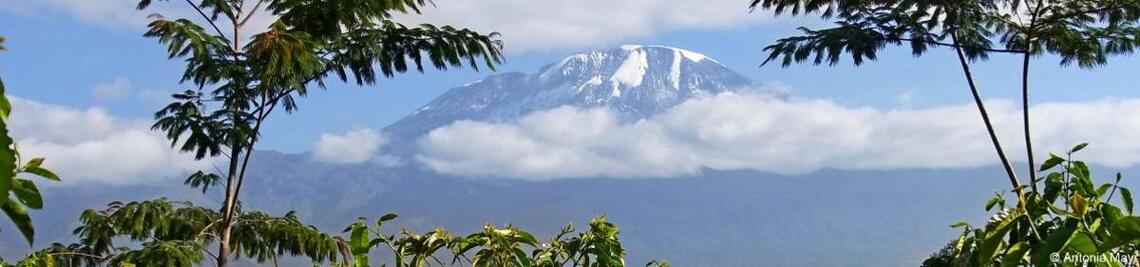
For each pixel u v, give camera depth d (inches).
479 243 100.2
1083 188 72.6
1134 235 61.9
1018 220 71.7
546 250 104.1
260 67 398.9
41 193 56.4
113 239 420.2
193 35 405.7
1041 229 71.9
